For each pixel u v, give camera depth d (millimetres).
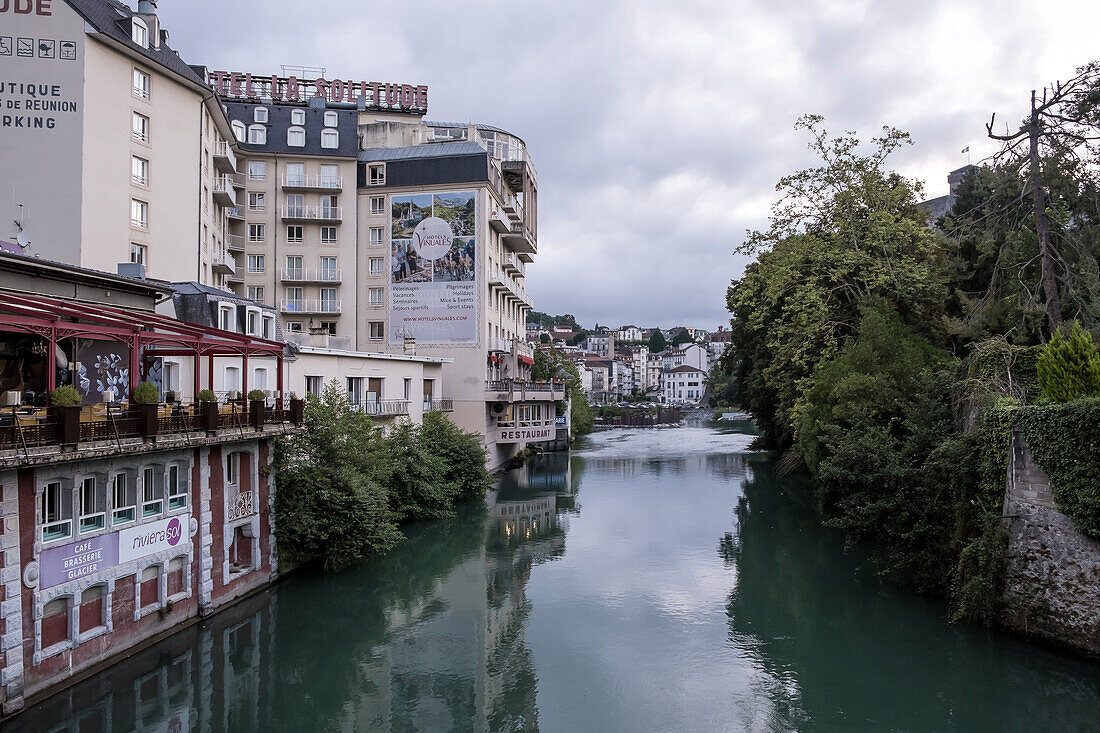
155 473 18688
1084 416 17031
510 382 54688
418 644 20625
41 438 14469
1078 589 17188
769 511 39188
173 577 19422
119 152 35281
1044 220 23938
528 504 42125
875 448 23859
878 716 16062
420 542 32594
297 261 55750
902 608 22453
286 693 17516
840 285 34344
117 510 17422
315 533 24969
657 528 35500
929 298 31750
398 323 53906
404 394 43875
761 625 21812
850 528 25016
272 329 33062
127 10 39438
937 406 24500
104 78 34438
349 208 55312
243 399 22156
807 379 34844
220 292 30281
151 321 19344
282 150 55219
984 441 20344
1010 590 18812
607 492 46250
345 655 19812
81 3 34375
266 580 23906
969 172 39781
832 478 25391
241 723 16062
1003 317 26141
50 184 32844
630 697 17234
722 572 27594
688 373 197500
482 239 52188
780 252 35094
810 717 16078
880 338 28562
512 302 64438
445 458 40844
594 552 30984
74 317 20078
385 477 29109
